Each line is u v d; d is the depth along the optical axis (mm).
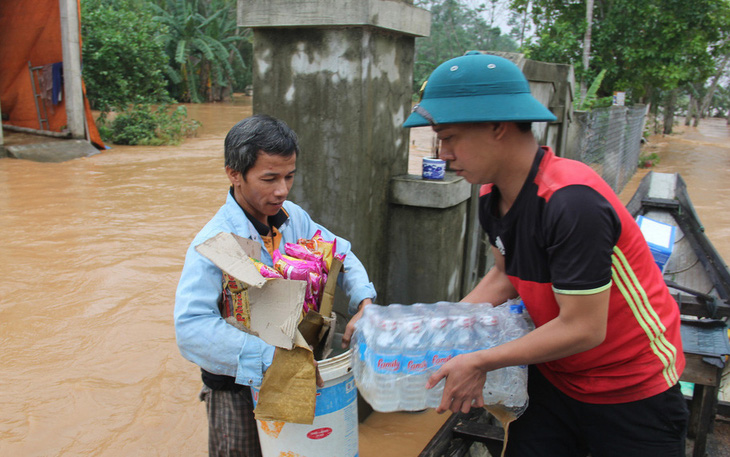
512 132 1550
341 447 1845
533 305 1693
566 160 1578
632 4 15977
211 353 1701
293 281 1599
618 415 1734
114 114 20750
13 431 3146
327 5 2842
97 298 5020
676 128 37062
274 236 2008
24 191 9227
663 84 17031
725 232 8766
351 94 2941
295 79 3066
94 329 4426
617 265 1558
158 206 8508
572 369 1756
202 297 1748
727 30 16844
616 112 9625
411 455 2990
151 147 15008
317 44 2971
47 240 6652
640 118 14711
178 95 32844
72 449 3016
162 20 30453
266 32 3086
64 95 13430
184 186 10039
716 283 3590
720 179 14414
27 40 13508
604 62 16938
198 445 3078
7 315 4633
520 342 1567
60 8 12609
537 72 4691
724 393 3242
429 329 1691
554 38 17297
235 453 1963
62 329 4418
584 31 16578
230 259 1591
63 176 10602
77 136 13266
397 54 3199
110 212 8047
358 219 3066
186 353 1754
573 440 1928
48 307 4809
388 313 1770
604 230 1448
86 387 3605
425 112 1545
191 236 7020
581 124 6785
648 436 1735
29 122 14086
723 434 2998
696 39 16062
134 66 15984
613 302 1600
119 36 15336
